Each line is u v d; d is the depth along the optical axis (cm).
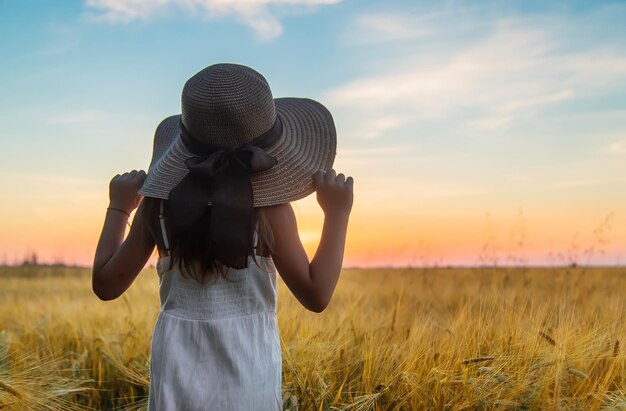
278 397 214
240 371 206
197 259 201
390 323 456
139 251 217
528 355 351
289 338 416
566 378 338
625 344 363
